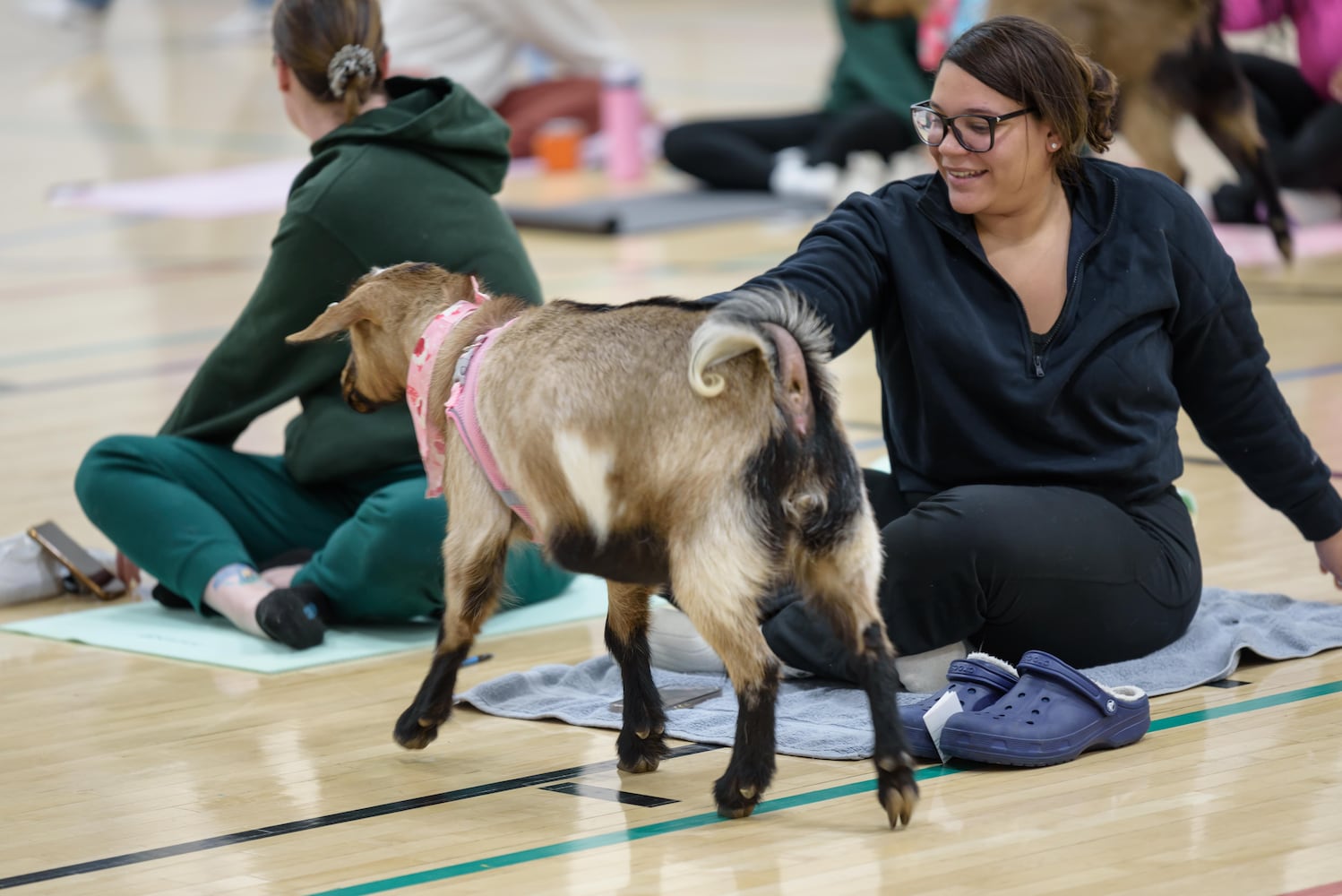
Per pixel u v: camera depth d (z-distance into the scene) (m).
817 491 4.53
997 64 5.41
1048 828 4.70
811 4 40.28
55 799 5.31
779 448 4.50
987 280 5.70
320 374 7.08
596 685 6.23
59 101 27.97
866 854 4.58
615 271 14.41
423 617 7.20
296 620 6.68
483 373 4.97
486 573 5.11
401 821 5.02
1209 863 4.41
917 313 5.69
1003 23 5.50
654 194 18.48
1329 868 4.35
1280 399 6.09
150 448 7.12
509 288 7.05
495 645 6.83
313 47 7.02
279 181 19.94
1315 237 14.72
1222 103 11.70
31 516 8.65
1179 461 6.05
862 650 4.60
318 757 5.62
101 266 15.85
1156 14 11.53
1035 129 5.48
